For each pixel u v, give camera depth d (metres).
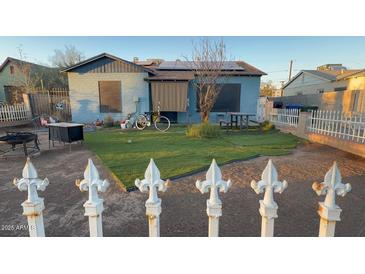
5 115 11.78
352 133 6.55
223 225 2.66
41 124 12.46
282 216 2.88
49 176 4.40
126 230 2.56
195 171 4.54
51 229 2.58
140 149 6.75
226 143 7.81
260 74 13.83
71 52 29.67
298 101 16.66
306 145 7.54
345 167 4.99
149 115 12.54
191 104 14.05
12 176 4.45
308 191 3.68
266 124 11.68
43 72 22.61
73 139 6.75
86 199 3.36
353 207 3.12
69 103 14.39
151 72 13.48
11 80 20.66
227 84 14.12
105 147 7.09
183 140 8.41
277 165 5.17
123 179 4.06
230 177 4.33
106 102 13.58
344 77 17.12
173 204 3.17
